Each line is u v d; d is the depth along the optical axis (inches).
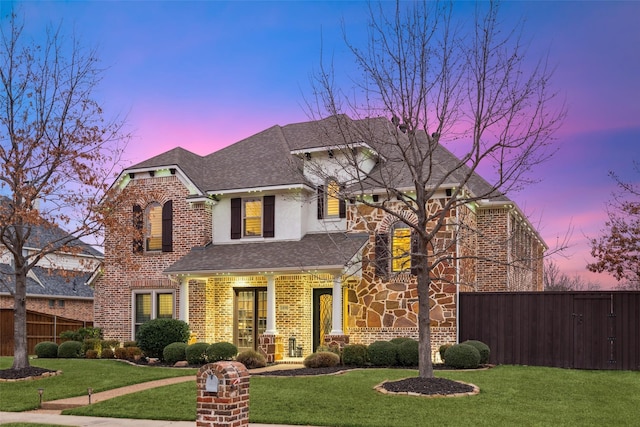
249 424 482.0
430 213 901.8
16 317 769.6
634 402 560.7
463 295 885.2
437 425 465.1
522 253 1139.3
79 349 1002.7
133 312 1065.5
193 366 838.5
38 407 591.5
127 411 540.7
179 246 1050.7
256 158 1102.4
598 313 815.1
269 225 1018.7
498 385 623.2
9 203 773.3
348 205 963.3
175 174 1066.7
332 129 949.2
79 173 770.2
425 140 964.6
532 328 844.6
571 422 476.7
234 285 1021.8
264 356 880.9
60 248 770.2
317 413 510.6
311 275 975.0
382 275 925.8
